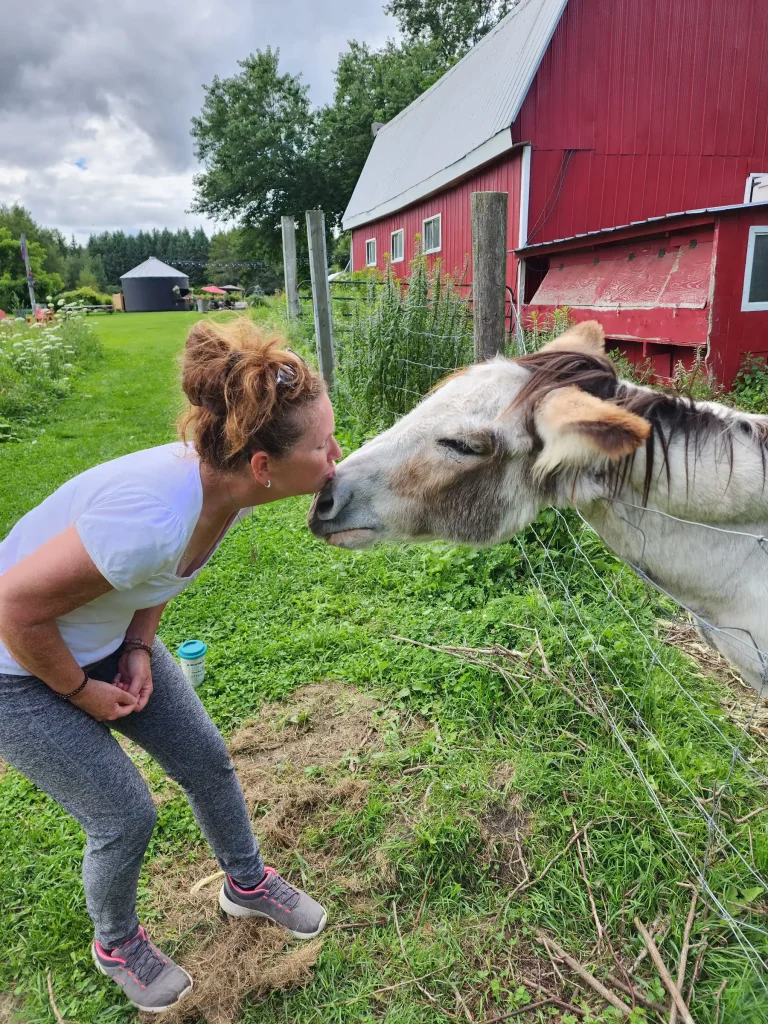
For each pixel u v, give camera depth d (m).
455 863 2.31
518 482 2.00
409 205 16.80
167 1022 1.90
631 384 2.01
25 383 10.89
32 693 1.55
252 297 29.88
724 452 1.84
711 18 11.05
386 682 3.23
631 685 2.96
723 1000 1.87
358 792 2.61
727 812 2.44
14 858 2.41
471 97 14.59
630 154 11.46
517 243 11.68
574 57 10.80
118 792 1.63
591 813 2.43
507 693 3.02
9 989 2.04
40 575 1.32
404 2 38.12
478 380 2.04
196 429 1.41
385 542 2.20
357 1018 1.90
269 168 34.31
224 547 4.75
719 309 6.81
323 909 2.16
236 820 2.03
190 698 1.94
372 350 6.07
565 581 3.84
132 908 1.89
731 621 2.04
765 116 11.79
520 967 2.01
